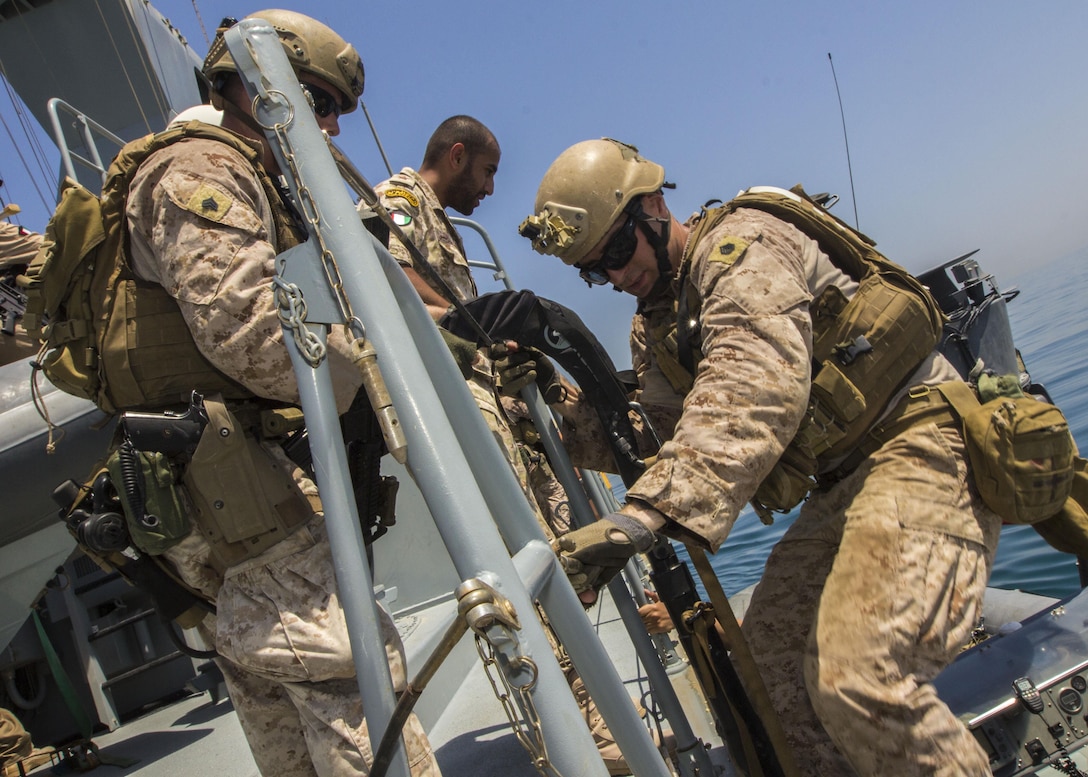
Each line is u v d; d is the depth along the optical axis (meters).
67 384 1.60
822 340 1.88
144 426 1.46
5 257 3.37
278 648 1.45
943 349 2.33
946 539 1.76
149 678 4.73
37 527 3.10
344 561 0.93
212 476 1.48
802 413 1.63
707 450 1.55
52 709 4.29
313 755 1.50
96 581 4.64
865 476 1.89
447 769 2.44
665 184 2.17
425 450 0.88
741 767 1.88
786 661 2.02
